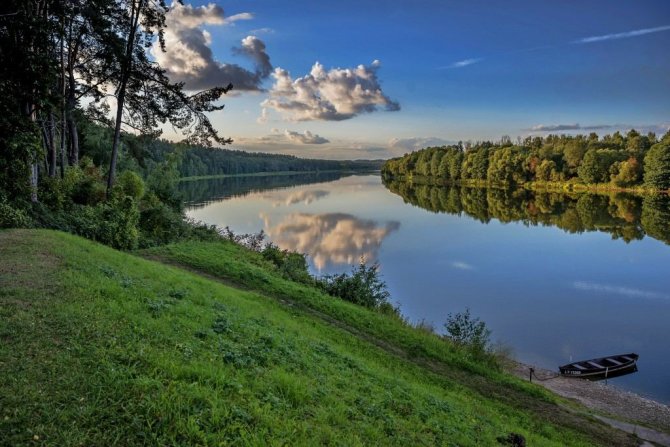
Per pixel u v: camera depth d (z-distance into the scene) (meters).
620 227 50.12
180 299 11.23
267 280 19.86
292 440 5.55
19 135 13.36
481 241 42.12
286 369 8.27
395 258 34.66
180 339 7.77
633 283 28.88
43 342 6.56
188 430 5.06
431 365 14.76
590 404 14.93
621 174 84.94
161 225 26.34
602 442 11.73
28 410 4.96
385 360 13.88
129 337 7.22
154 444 4.79
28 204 18.64
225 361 7.44
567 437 11.49
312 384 7.90
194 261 21.19
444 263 33.50
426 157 152.12
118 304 8.99
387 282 28.47
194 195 88.62
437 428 8.09
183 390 5.79
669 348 19.78
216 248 25.47
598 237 44.66
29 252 12.19
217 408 5.63
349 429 6.52
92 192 26.84
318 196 88.81
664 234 45.66
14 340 6.52
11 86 13.04
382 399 8.69
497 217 58.75
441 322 22.16
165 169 53.22
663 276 30.44
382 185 131.00
